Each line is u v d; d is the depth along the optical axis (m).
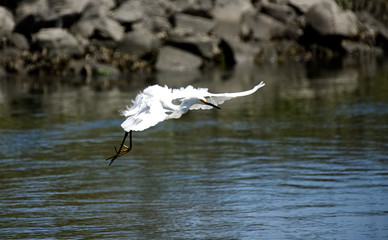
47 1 36.94
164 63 36.75
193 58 37.81
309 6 45.22
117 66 35.78
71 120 20.66
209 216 11.45
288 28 43.88
